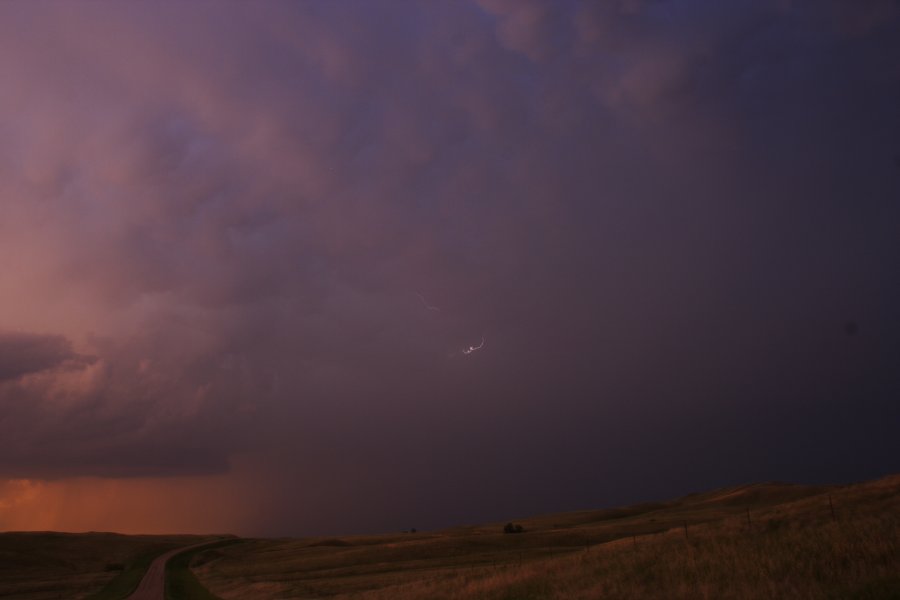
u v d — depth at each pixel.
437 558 73.12
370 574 61.34
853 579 17.05
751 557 22.53
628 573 25.55
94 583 78.88
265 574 72.25
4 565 110.50
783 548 22.66
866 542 20.20
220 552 117.00
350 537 139.50
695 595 19.45
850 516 26.27
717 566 22.61
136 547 144.50
